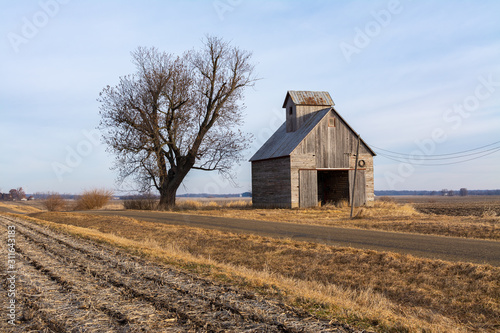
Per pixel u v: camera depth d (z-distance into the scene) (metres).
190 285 8.79
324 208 39.06
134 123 41.50
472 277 10.77
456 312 9.30
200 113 44.50
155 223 26.73
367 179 42.47
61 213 41.75
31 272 10.38
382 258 13.06
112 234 22.28
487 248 14.87
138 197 48.38
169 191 45.00
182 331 5.93
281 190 41.44
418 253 14.21
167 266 11.26
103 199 57.84
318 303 7.62
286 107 47.44
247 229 22.59
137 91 42.22
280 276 11.72
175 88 43.06
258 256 15.62
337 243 16.88
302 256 14.76
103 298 7.71
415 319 7.51
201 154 44.41
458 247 15.17
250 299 7.77
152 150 42.09
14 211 74.44
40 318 6.54
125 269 10.63
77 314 6.75
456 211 43.25
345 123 41.84
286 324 6.30
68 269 10.67
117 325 6.21
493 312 8.98
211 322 6.34
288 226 24.00
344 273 12.62
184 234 21.06
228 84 44.59
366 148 42.69
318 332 5.96
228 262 15.66
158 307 7.14
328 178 47.25
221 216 32.47
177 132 43.81
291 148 40.34
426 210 45.47
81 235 19.70
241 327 6.13
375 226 24.09
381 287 11.30
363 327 6.38
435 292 10.39
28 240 17.72
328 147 41.19
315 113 44.69
